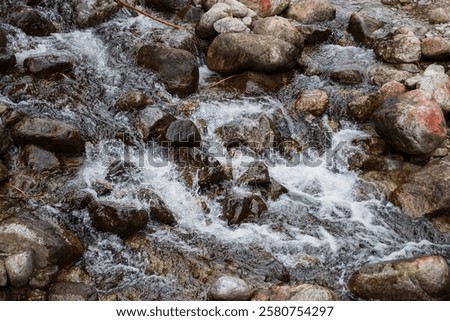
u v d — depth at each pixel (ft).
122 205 23.25
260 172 24.23
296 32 27.20
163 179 24.21
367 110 25.64
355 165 24.79
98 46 27.09
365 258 23.18
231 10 27.55
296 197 24.22
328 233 23.59
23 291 22.33
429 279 22.13
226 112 25.63
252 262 23.03
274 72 26.45
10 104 25.29
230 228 23.56
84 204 23.54
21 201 23.58
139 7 28.60
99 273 22.76
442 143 25.04
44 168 24.02
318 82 26.55
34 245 22.47
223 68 26.45
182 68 25.94
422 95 25.02
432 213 23.75
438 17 28.50
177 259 23.03
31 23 27.04
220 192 24.09
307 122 25.62
